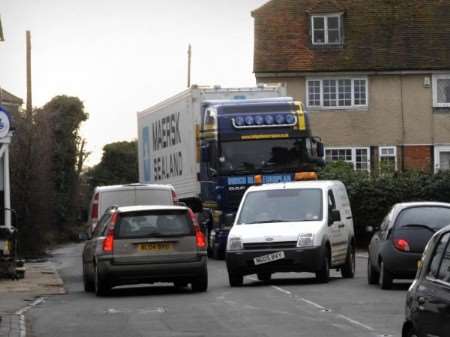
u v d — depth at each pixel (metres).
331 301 41.94
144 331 33.81
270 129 72.69
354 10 119.00
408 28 117.81
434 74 115.56
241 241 50.75
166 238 47.50
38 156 105.75
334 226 53.12
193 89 79.50
